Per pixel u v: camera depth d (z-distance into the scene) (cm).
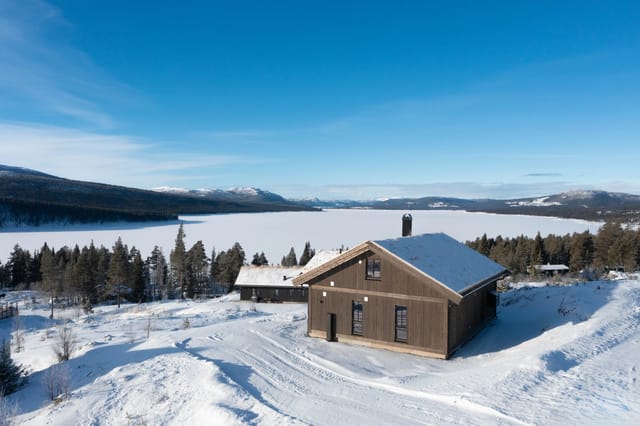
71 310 4200
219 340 1738
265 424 970
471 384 1159
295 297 4328
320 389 1231
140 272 5650
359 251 1825
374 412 1027
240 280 4494
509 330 1923
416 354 1691
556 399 1002
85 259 5409
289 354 1611
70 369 1470
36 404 1241
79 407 1151
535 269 5394
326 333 1909
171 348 1611
